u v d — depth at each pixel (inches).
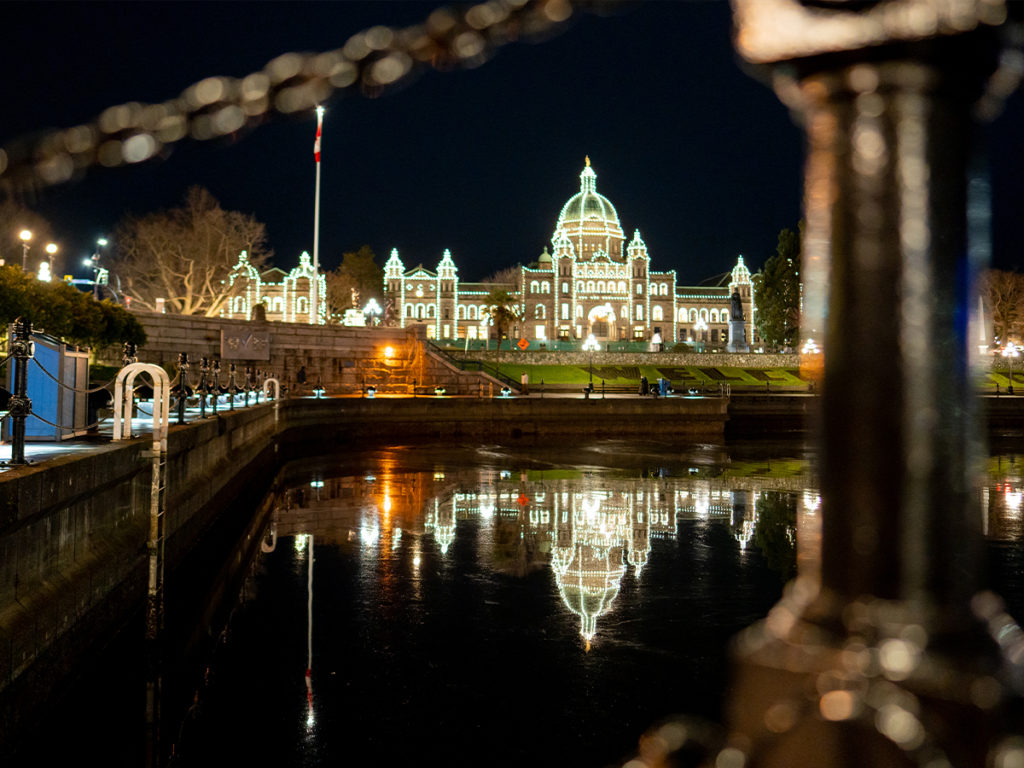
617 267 5580.7
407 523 681.6
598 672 332.5
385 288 5032.0
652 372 2947.8
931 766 53.0
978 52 55.8
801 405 1953.7
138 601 423.2
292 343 2107.5
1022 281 3555.6
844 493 59.0
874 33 54.9
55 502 300.7
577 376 2832.2
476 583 479.2
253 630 394.3
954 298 57.6
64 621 303.3
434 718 290.0
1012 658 56.3
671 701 302.2
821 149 61.0
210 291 2647.6
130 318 1363.2
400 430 1672.0
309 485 940.0
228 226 2586.1
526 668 337.1
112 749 271.1
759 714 59.4
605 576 494.6
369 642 374.3
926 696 54.4
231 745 271.1
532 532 640.4
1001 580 474.9
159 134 61.7
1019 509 756.6
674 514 728.3
